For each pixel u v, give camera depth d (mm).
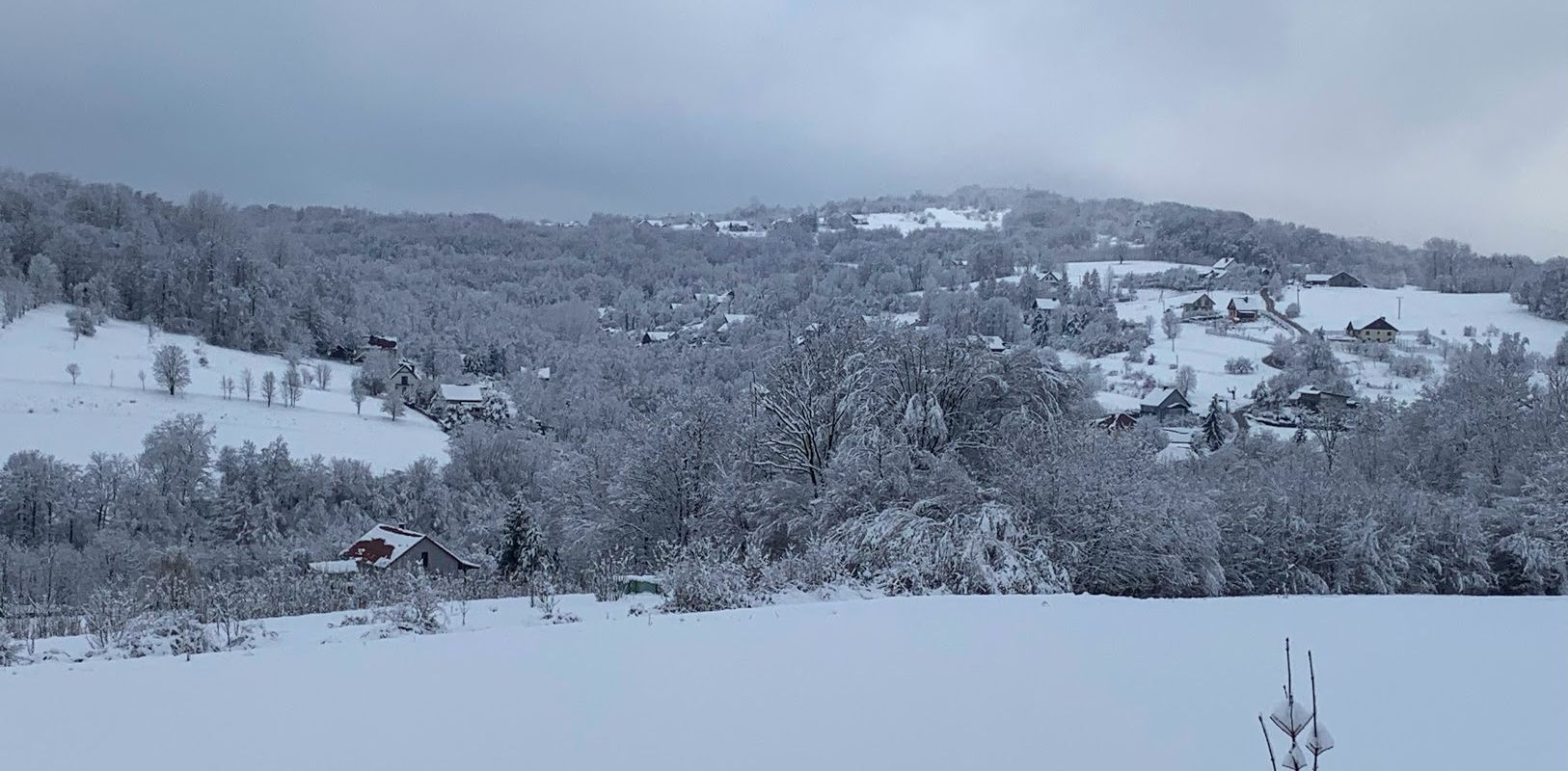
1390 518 28875
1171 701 7168
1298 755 3799
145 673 8016
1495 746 6215
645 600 14891
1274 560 27984
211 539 54312
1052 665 8289
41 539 51188
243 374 89188
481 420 86250
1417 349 103625
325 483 60500
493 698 7191
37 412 69812
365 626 12148
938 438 24969
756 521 27094
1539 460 32406
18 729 6414
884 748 6059
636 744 6121
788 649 8945
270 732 6352
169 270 110875
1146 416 78188
